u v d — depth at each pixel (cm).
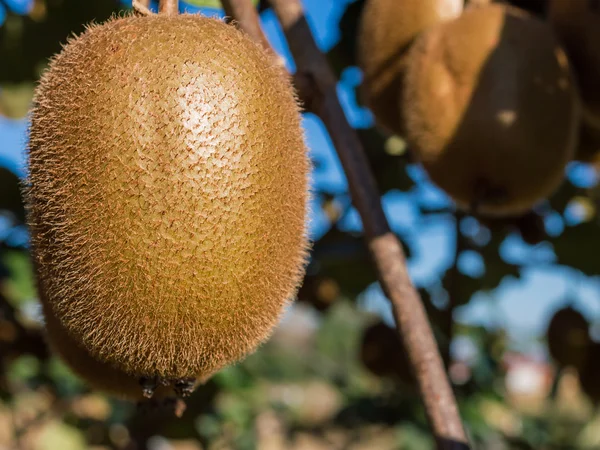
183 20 16
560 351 40
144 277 14
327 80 22
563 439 83
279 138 15
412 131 23
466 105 22
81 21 32
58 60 16
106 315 15
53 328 17
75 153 15
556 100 22
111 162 14
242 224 15
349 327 124
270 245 15
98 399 52
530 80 22
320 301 41
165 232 14
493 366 57
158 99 15
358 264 40
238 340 15
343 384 64
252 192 15
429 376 19
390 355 40
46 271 15
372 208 20
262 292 15
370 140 37
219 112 15
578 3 24
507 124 22
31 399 59
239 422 52
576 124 23
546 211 38
